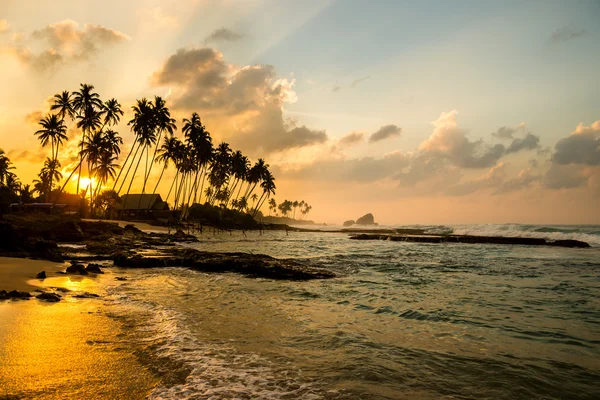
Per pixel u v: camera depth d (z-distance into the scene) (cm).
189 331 710
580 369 539
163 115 6850
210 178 10388
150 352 578
